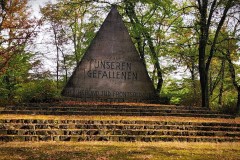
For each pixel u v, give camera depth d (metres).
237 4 30.14
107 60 30.84
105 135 18.53
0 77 32.28
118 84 30.80
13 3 26.59
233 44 33.84
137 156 14.03
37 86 29.28
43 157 13.29
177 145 17.67
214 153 15.42
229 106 32.66
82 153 14.49
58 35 36.34
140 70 31.11
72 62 38.72
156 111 24.53
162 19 36.78
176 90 41.84
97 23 36.88
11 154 13.87
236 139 19.73
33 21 27.30
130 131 19.11
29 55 33.38
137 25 34.44
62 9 35.12
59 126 19.02
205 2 31.30
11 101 27.83
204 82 31.53
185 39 36.53
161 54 36.12
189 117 23.95
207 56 34.12
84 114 22.72
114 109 23.94
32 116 21.17
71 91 30.28
